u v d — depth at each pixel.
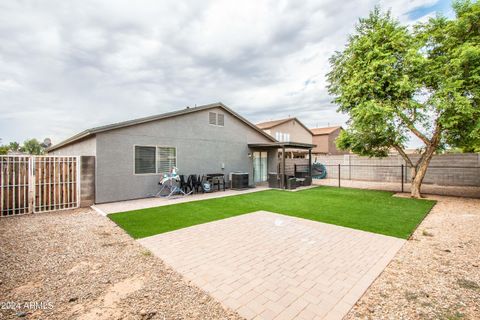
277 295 2.84
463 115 7.92
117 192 9.01
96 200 8.47
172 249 4.29
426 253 4.11
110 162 8.85
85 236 5.04
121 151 9.15
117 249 4.30
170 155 10.72
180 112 10.92
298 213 7.08
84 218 6.61
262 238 4.89
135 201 9.08
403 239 4.82
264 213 7.09
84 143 9.87
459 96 7.61
